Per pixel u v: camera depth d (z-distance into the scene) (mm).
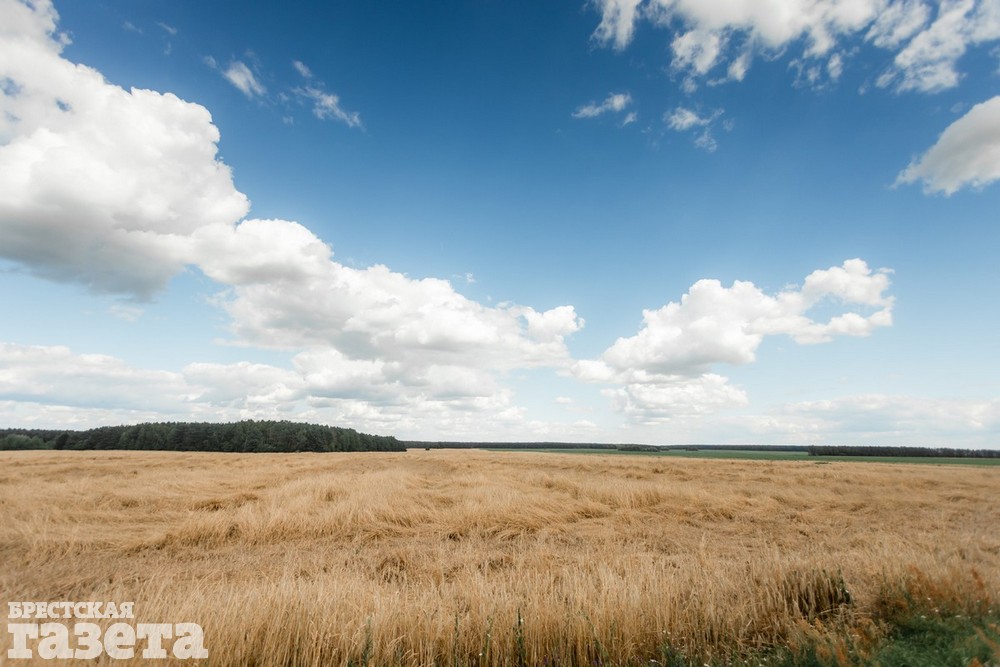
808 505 13570
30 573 6398
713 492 14586
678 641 3510
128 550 7562
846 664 2967
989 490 17469
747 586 4453
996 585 4395
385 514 9930
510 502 10945
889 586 4348
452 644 3381
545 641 3457
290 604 3525
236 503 11570
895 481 19641
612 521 10602
